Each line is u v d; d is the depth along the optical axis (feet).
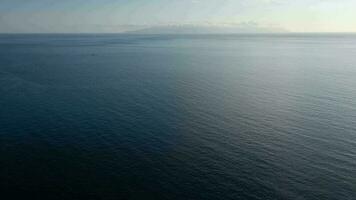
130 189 96.48
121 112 164.25
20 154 117.39
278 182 99.66
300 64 355.36
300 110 168.45
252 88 224.53
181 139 130.41
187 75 280.10
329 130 139.44
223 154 117.60
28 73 281.33
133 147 123.03
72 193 94.58
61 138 130.93
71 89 217.36
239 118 156.15
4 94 201.16
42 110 167.12
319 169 107.04
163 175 103.50
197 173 104.53
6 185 97.81
